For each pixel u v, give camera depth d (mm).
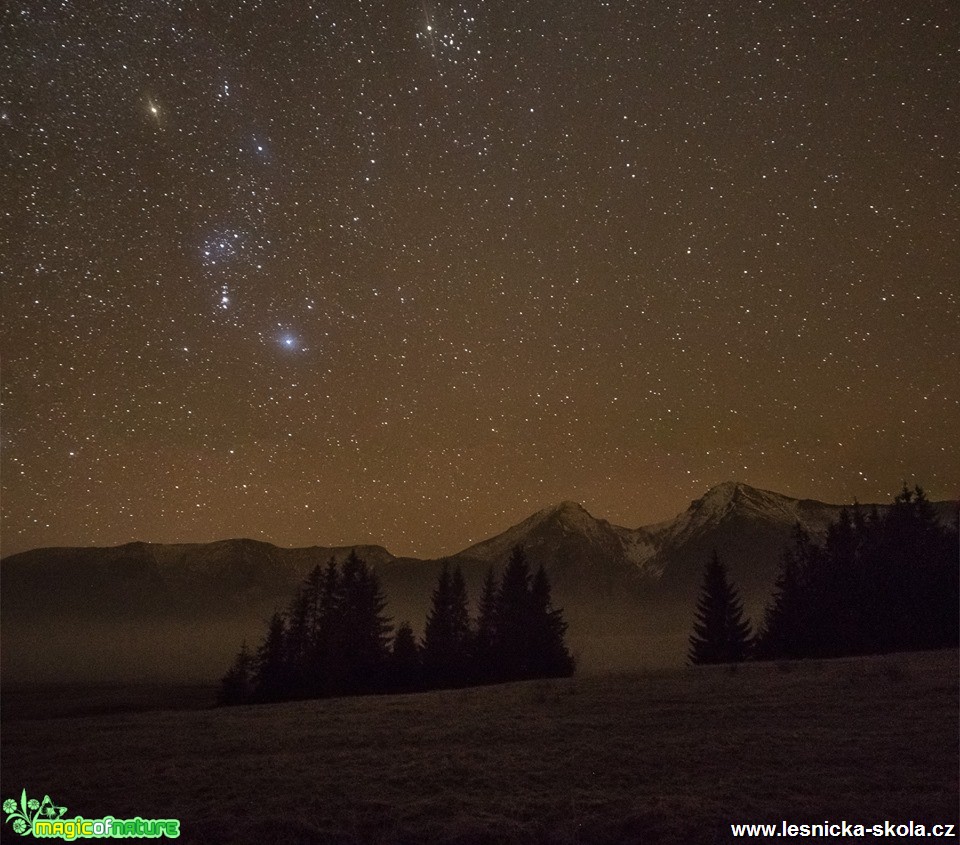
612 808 9562
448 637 51219
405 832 8836
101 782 11906
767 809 9242
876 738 12758
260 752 14172
